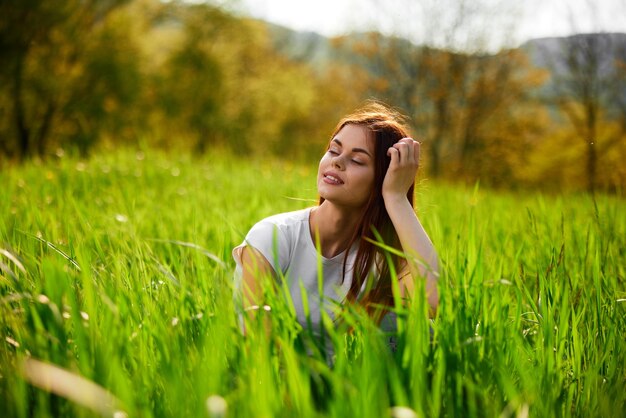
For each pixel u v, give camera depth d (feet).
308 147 128.88
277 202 22.08
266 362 5.70
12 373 5.75
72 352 6.18
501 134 105.40
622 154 92.22
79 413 5.33
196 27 116.16
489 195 30.55
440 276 6.89
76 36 87.92
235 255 8.28
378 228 8.23
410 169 8.12
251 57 132.98
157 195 23.02
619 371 7.44
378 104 9.04
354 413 5.22
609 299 9.27
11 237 10.85
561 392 6.95
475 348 6.54
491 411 5.99
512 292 10.61
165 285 7.86
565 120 105.50
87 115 88.48
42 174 25.45
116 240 12.13
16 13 82.69
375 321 7.66
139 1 105.70
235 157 43.75
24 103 85.05
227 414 5.22
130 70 91.25
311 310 8.04
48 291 6.08
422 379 5.79
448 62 102.58
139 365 6.20
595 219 13.93
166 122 106.93
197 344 6.56
